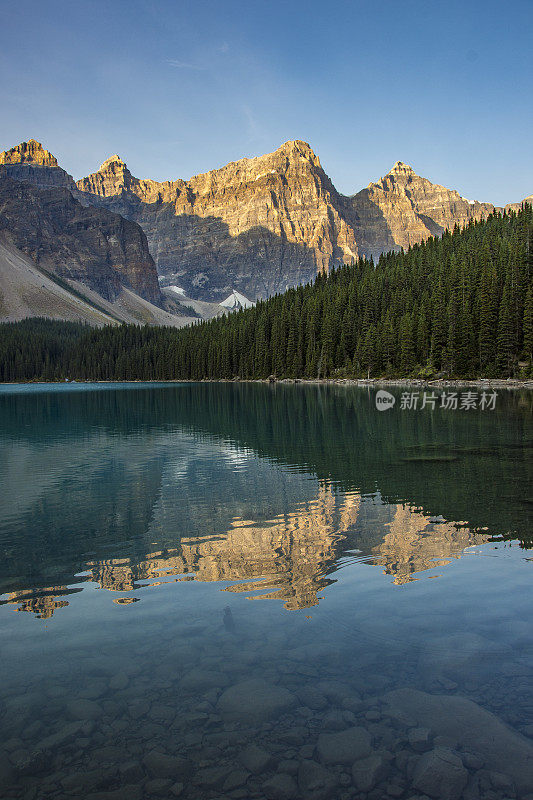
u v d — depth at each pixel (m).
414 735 6.19
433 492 19.48
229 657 8.16
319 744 6.12
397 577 11.33
